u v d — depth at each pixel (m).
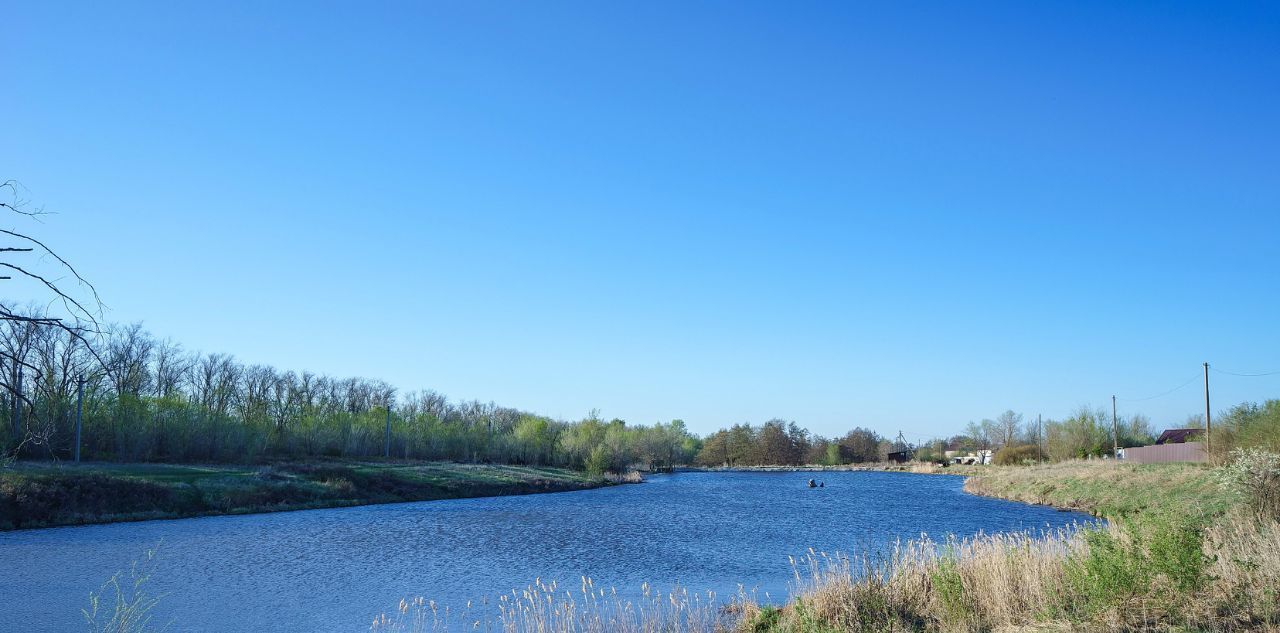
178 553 31.97
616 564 29.25
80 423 55.22
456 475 79.12
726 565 28.86
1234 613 11.28
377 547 34.19
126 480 48.12
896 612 14.30
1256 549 14.66
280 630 19.34
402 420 107.81
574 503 61.91
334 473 65.56
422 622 19.88
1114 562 12.38
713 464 164.12
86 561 29.52
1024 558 15.46
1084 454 96.25
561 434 114.44
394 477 69.81
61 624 19.80
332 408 107.69
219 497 51.44
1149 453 72.19
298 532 39.81
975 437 151.00
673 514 51.31
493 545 34.97
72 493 44.16
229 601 22.59
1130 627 11.30
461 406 142.75
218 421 74.25
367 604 22.17
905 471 137.50
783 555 31.33
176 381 82.62
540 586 24.58
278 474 61.94
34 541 35.16
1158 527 13.03
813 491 78.75
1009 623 12.85
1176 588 12.17
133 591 23.92
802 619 13.94
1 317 5.56
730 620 18.30
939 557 16.61
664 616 19.52
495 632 18.66
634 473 106.12
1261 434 43.22
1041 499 57.16
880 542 35.12
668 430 145.38
